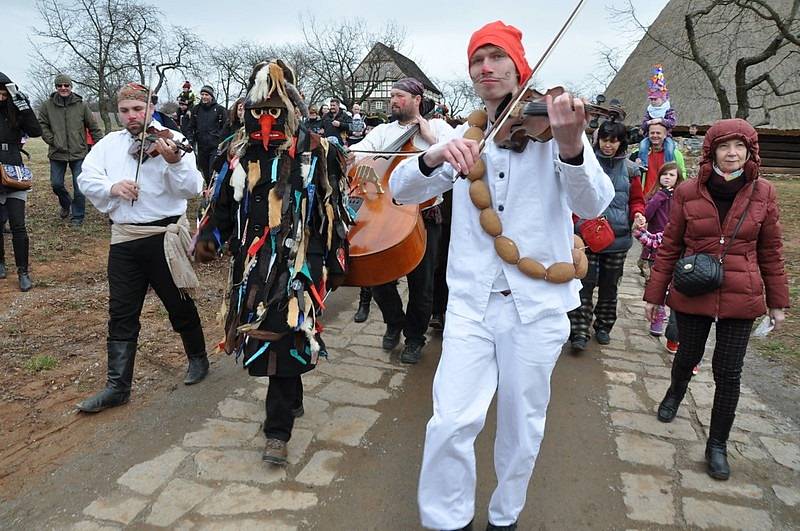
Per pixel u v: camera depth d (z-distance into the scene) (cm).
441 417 203
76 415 326
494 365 213
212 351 425
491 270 206
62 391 351
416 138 396
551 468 293
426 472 209
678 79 2777
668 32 2792
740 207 276
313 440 310
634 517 257
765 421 342
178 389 363
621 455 305
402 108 393
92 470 277
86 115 761
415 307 404
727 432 289
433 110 445
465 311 210
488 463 295
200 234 282
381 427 326
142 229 327
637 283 671
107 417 327
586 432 328
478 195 203
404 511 257
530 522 253
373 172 360
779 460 302
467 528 219
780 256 278
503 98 202
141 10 2373
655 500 268
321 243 282
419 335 414
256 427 321
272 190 266
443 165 214
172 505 255
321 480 276
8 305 482
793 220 1083
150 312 488
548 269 202
